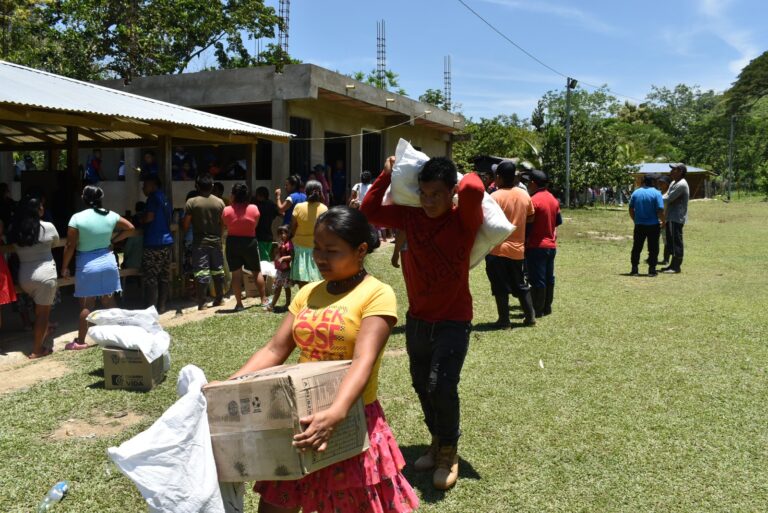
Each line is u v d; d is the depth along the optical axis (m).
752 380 5.41
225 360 6.07
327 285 2.50
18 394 5.16
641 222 11.29
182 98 14.48
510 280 7.27
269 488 2.29
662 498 3.50
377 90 16.16
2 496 3.49
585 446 4.14
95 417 4.68
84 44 23.28
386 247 15.20
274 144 13.76
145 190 8.30
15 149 12.79
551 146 34.12
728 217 28.14
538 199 7.71
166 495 2.00
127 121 8.52
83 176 15.28
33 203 6.31
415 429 4.45
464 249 3.50
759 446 4.12
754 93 65.44
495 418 4.59
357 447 2.22
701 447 4.11
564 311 8.23
